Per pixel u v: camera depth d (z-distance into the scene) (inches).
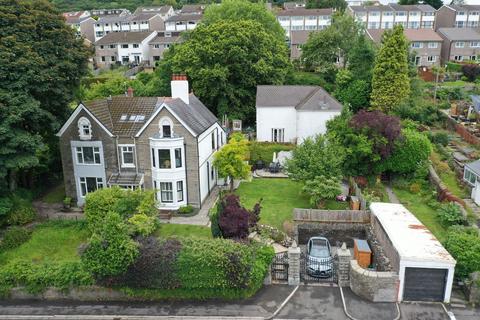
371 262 1054.4
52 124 1342.3
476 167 1364.4
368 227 1154.0
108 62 3880.4
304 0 5472.4
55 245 1173.1
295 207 1336.1
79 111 1344.7
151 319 848.3
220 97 2043.6
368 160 1473.9
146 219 1062.4
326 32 2566.4
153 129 1327.5
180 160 1331.2
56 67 1321.4
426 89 2436.0
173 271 887.7
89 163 1391.5
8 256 1116.5
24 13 1314.0
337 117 1624.0
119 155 1369.3
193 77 2011.6
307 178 1301.7
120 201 1146.7
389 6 4284.0
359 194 1312.7
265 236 1067.9
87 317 860.0
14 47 1223.5
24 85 1226.6
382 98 1950.1
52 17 1373.0
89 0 6210.6
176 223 1255.5
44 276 909.2
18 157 1204.5
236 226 985.5
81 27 4633.4
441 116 2090.3
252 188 1515.7
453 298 881.5
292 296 903.7
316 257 985.5
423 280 867.4
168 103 1354.6
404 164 1485.0
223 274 883.4
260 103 1817.2
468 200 1348.4
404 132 1535.4
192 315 855.7
